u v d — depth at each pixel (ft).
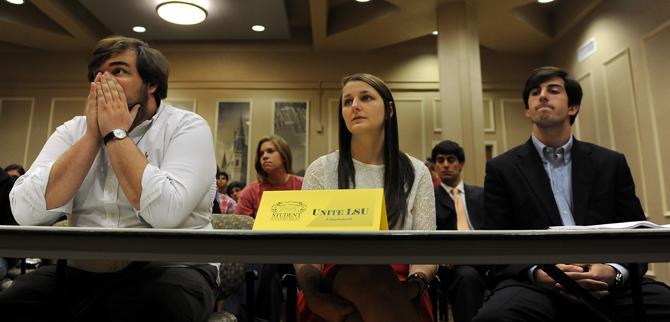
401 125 20.72
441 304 9.97
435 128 20.61
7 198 7.52
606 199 4.90
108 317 3.49
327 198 2.72
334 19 19.26
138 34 20.17
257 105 21.25
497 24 17.80
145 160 3.43
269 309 6.86
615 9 15.24
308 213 2.70
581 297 3.95
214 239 2.26
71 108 21.09
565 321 4.14
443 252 2.23
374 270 3.19
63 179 3.37
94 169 3.89
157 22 18.92
